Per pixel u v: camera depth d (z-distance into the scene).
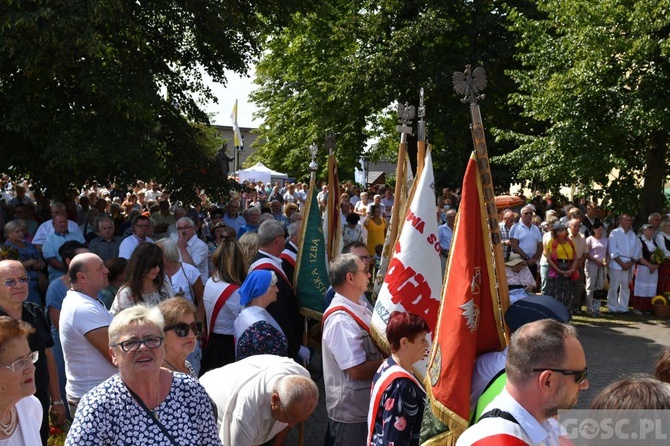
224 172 14.54
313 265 5.84
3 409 2.71
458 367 2.95
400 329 3.21
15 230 7.94
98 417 2.56
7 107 10.73
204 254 8.14
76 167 10.96
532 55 15.59
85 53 9.84
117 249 8.74
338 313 3.95
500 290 3.29
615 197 14.80
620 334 10.38
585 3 14.04
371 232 12.79
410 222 4.14
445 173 24.25
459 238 3.20
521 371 2.14
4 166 11.06
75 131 10.55
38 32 9.39
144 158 11.66
